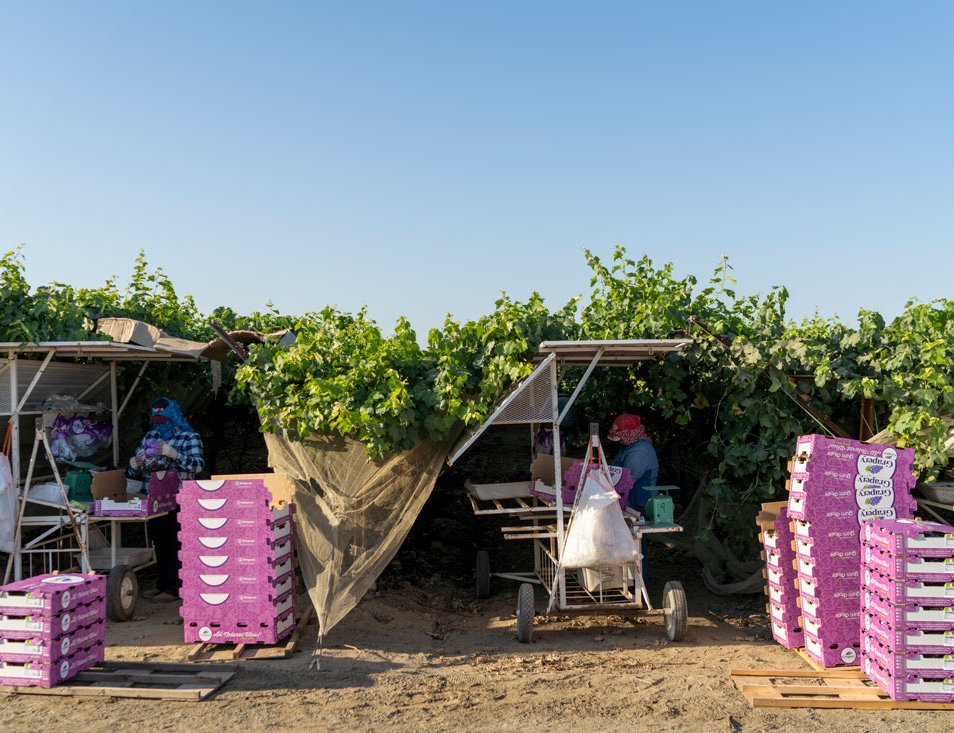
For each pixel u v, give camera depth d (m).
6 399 9.08
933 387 8.58
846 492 7.25
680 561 11.74
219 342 9.56
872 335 9.12
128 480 9.74
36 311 9.05
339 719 6.11
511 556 12.08
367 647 7.89
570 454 11.98
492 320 8.65
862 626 6.86
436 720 6.09
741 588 9.80
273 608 7.56
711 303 10.33
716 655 7.64
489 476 14.05
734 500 9.60
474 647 8.05
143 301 12.48
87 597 7.05
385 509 8.25
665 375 9.61
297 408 8.27
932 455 8.48
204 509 7.65
